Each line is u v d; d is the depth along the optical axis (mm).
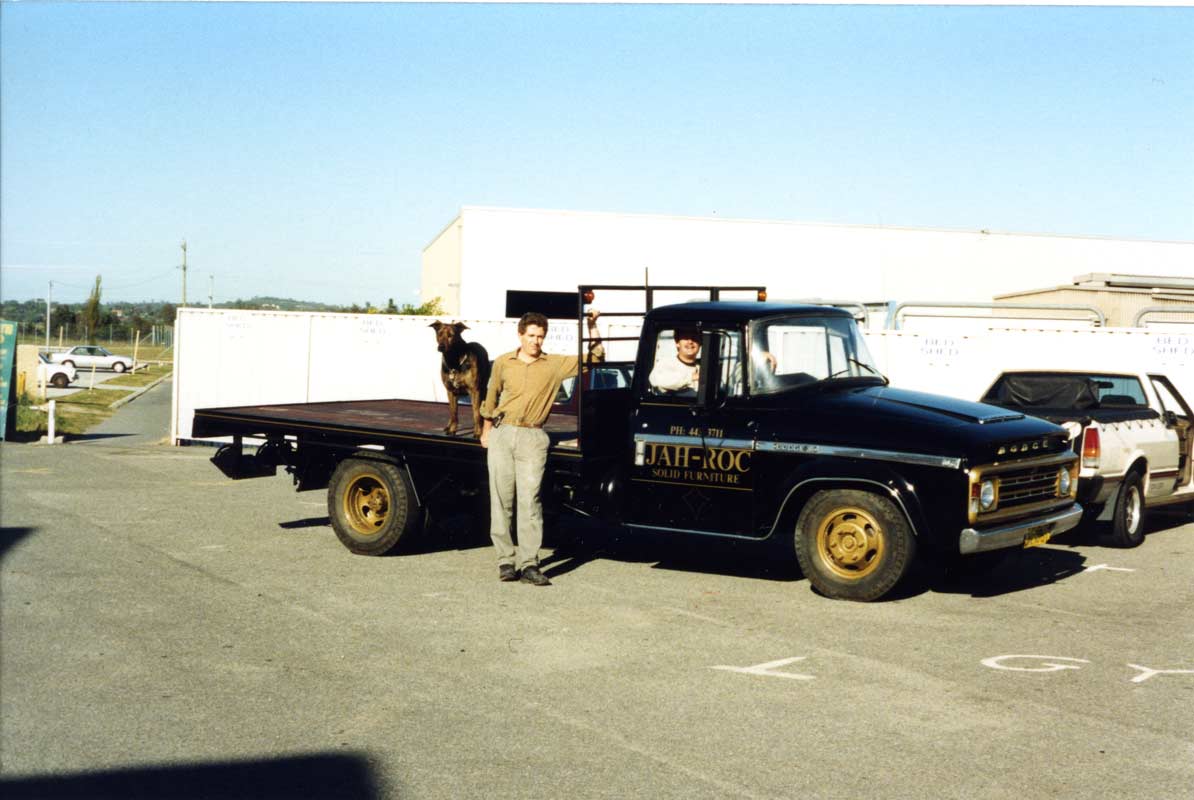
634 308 32875
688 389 8641
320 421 10156
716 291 9648
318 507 12406
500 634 6922
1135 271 38750
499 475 8516
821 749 4938
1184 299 22656
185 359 19828
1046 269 37906
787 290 35250
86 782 4461
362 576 8719
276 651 6449
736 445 8344
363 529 9703
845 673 6145
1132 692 5840
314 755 4801
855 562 7910
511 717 5340
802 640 6852
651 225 33562
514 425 8422
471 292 32562
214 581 8375
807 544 8078
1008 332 16500
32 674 5930
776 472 8250
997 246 37375
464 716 5348
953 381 16969
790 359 8594
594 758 4797
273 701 5535
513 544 9570
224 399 19812
